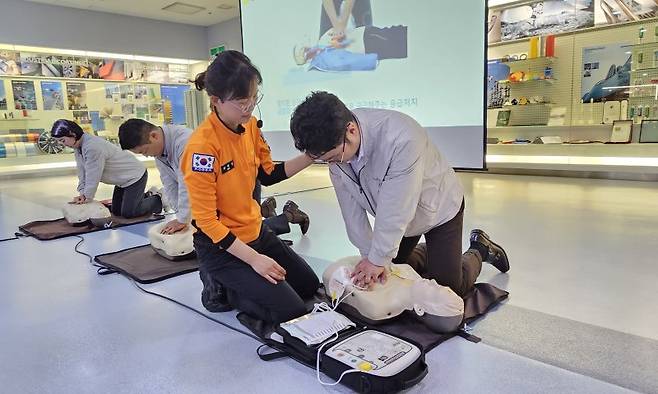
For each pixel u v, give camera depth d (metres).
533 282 2.04
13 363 1.46
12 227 3.59
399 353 1.25
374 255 1.47
